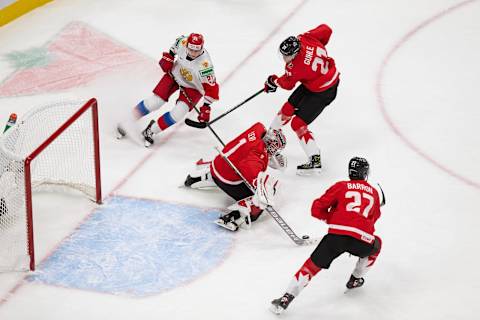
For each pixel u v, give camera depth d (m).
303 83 23.36
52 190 23.48
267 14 33.00
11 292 20.08
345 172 24.38
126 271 20.75
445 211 22.67
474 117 26.73
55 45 31.11
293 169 24.59
